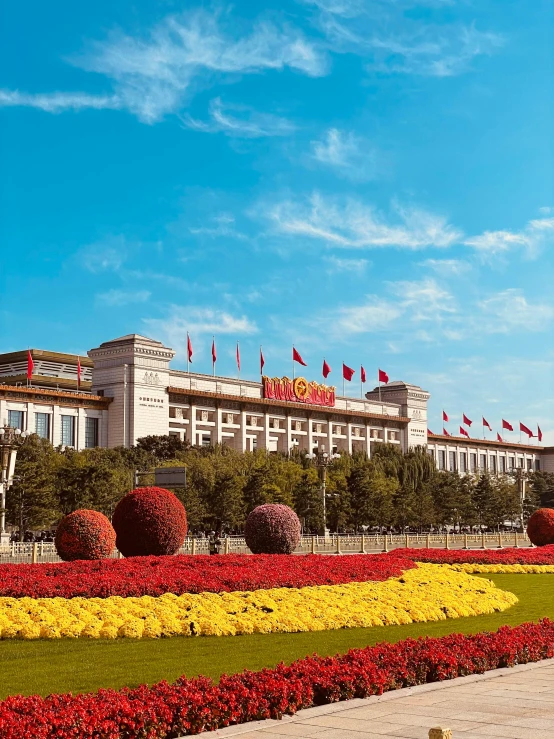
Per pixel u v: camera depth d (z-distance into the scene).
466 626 21.34
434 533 105.12
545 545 55.00
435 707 12.34
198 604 21.50
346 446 132.75
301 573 28.64
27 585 23.48
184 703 11.16
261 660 16.06
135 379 103.50
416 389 149.50
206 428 114.69
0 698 12.78
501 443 172.00
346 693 12.89
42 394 97.25
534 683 14.16
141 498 37.22
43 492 62.88
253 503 75.38
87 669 15.08
